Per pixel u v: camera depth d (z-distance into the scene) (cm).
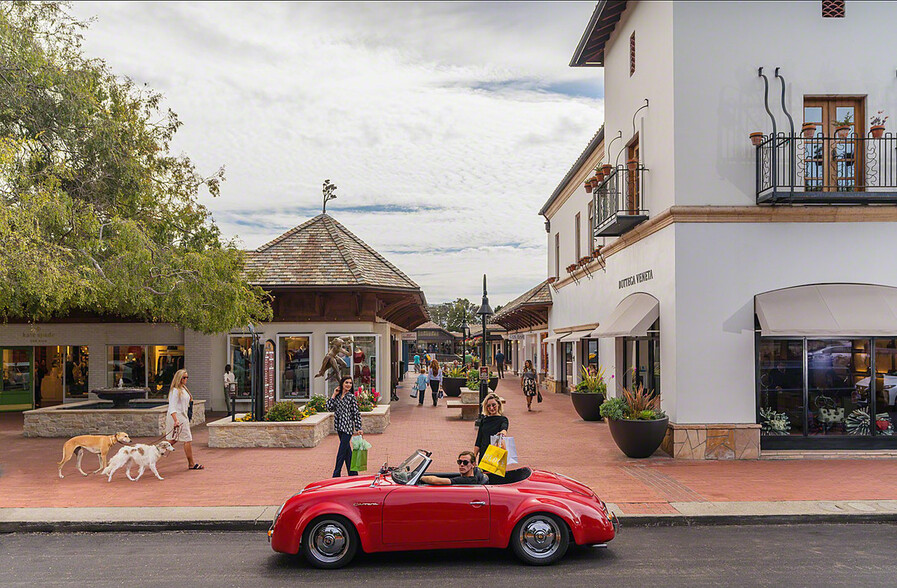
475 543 747
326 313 2181
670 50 1418
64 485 1150
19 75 1468
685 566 744
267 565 762
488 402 965
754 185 1392
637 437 1358
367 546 740
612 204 1731
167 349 2291
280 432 1546
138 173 1711
